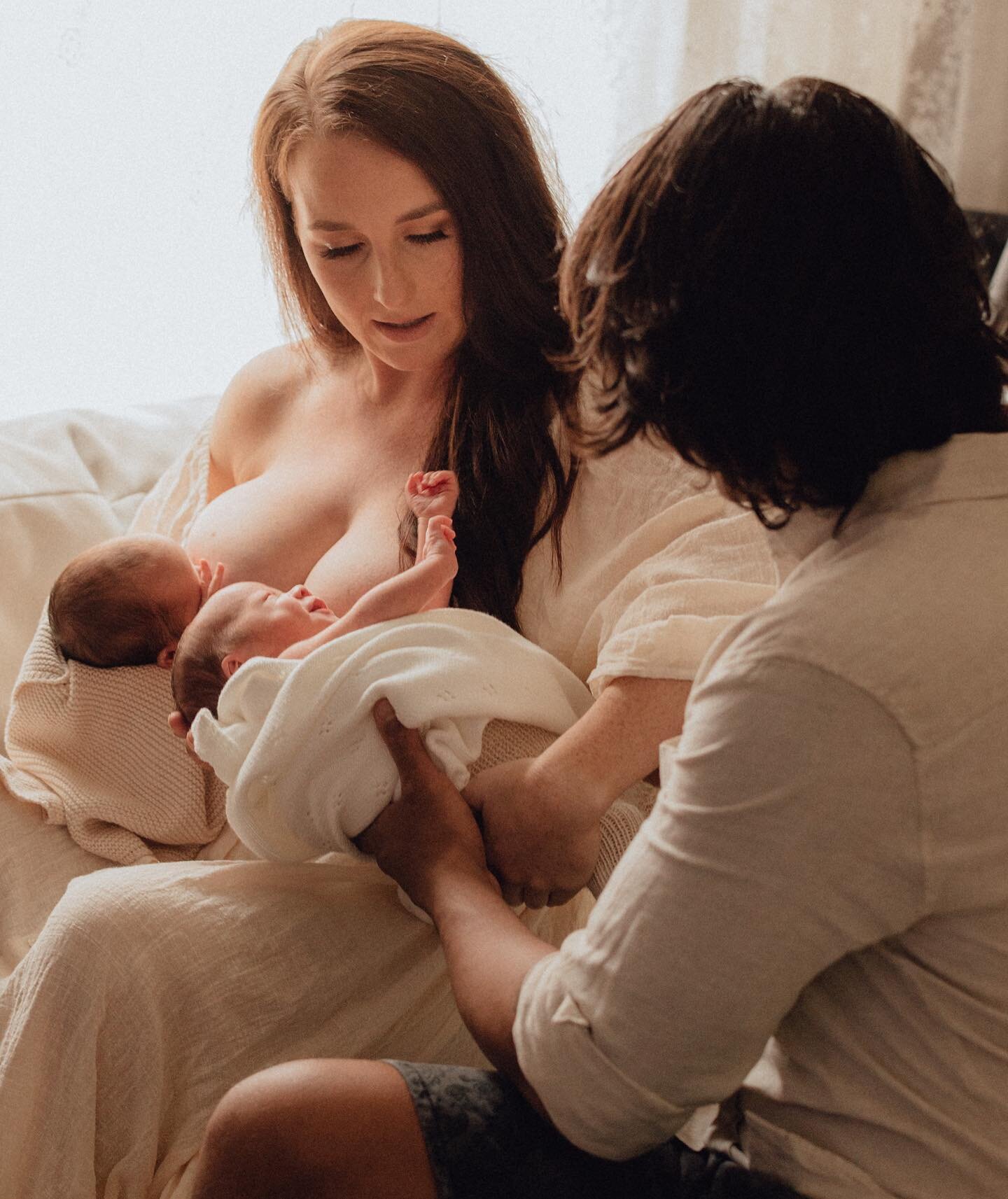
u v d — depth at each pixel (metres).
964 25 2.49
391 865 1.14
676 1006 0.79
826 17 2.45
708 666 0.83
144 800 1.44
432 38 1.39
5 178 2.14
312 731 1.20
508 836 1.18
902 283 0.77
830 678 0.74
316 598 1.40
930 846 0.75
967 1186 0.80
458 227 1.36
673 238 0.78
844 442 0.79
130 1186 1.15
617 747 1.19
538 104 1.58
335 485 1.56
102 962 1.14
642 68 2.40
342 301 1.43
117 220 2.23
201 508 1.76
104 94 2.15
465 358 1.46
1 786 1.50
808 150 0.77
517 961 0.95
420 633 1.25
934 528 0.79
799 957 0.77
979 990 0.79
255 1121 0.93
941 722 0.74
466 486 1.42
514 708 1.24
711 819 0.77
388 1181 0.92
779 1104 0.88
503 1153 0.92
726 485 0.83
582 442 0.89
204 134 2.22
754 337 0.77
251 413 1.73
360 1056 1.22
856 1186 0.83
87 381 2.31
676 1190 0.91
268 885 1.23
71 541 1.81
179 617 1.48
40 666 1.51
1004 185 2.60
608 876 1.23
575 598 1.38
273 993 1.17
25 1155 1.14
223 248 2.30
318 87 1.34
